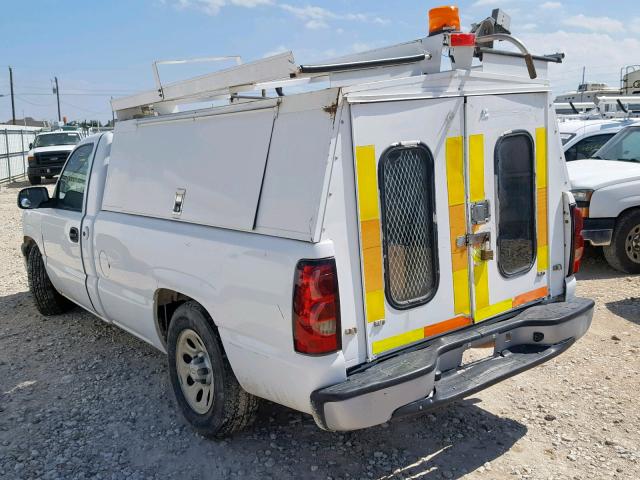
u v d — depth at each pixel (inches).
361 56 145.3
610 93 630.5
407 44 136.7
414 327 129.7
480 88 136.9
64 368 200.2
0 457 147.0
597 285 272.2
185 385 156.3
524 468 136.9
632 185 281.3
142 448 149.4
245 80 133.0
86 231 192.5
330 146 114.0
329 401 112.8
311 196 115.4
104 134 201.2
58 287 233.9
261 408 164.4
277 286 118.7
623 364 187.2
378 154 120.8
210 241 136.1
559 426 154.0
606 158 340.5
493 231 142.3
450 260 134.8
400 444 147.3
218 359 139.9
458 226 135.6
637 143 330.6
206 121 144.3
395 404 116.9
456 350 134.0
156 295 160.2
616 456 140.6
